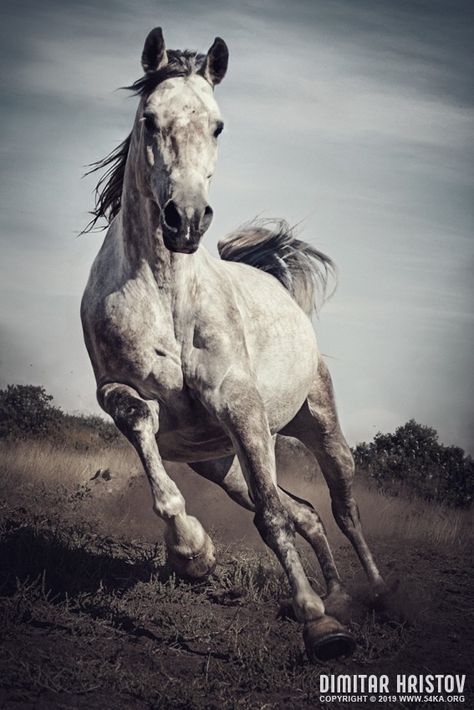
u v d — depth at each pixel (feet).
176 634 14.23
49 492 29.30
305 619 13.30
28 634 13.39
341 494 19.57
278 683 12.87
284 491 17.97
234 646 13.83
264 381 16.93
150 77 14.70
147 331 14.88
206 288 15.24
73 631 13.74
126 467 36.37
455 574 23.81
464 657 15.51
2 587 15.20
